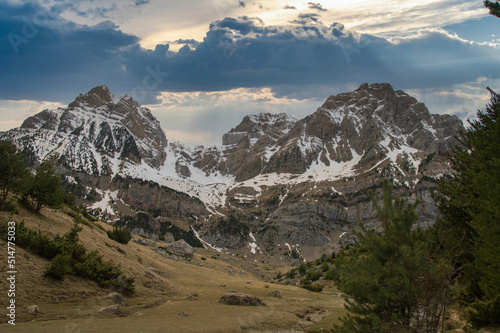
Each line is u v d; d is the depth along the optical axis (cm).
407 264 2080
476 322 2344
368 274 2303
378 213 2311
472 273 2773
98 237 5747
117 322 2884
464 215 3709
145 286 4600
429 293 2020
